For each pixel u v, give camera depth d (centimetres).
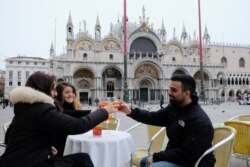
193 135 504
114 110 575
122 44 7681
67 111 666
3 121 2442
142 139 1438
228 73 9206
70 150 616
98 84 7044
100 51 7462
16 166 441
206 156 513
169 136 563
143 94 7650
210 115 2883
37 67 8406
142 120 632
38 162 447
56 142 653
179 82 532
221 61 9238
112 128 981
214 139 630
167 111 620
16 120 464
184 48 8538
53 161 480
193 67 7938
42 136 460
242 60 9544
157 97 7644
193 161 500
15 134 458
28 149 448
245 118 1056
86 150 586
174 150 523
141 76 7512
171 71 7706
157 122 629
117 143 600
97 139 605
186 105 541
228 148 555
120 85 7438
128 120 2470
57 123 448
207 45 8838
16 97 455
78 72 7219
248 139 762
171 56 8238
